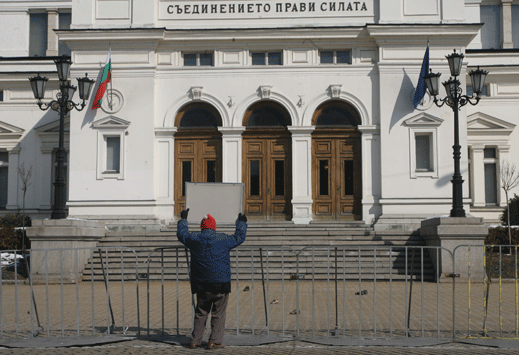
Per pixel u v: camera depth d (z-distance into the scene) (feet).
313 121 73.41
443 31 71.05
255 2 73.92
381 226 69.56
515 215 76.89
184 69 73.36
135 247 62.49
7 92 92.94
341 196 73.15
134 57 73.00
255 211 73.46
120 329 31.58
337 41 72.95
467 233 54.80
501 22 95.66
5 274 58.65
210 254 26.23
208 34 72.74
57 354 25.54
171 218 72.18
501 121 88.69
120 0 73.82
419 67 71.67
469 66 90.43
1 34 96.73
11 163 92.17
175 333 30.45
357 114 73.26
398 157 71.20
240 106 73.05
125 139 72.33
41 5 96.27
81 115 72.79
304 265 57.67
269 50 73.77
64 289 51.08
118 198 71.77
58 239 56.90
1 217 85.66
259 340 27.96
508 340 27.99
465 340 27.81
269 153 73.82
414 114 71.26
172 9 74.23
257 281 55.11
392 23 71.56
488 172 90.07
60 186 58.80
